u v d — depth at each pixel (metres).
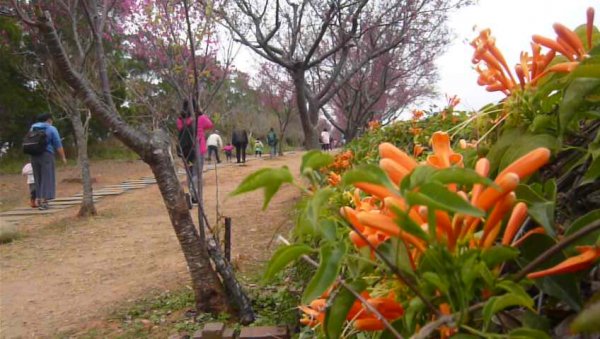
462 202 0.61
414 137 4.11
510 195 0.73
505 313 0.84
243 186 0.66
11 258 7.05
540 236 0.84
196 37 5.62
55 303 5.13
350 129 12.17
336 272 0.73
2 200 13.66
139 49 7.78
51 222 9.75
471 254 0.69
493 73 1.21
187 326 3.88
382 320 0.73
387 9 8.69
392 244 0.79
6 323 4.65
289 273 3.55
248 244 6.54
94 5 4.69
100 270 6.21
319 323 1.00
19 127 22.42
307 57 7.50
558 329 0.82
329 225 0.77
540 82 1.15
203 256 4.09
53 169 11.45
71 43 9.59
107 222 9.42
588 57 0.85
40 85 13.30
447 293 0.69
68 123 24.53
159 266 6.16
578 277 0.82
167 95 6.68
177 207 4.09
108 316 4.51
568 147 1.08
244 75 17.20
